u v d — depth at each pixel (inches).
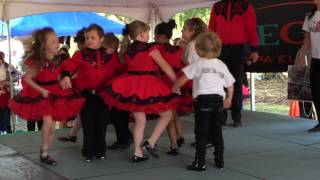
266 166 171.2
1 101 338.3
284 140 214.1
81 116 182.5
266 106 472.7
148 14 381.1
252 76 340.5
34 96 171.0
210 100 162.2
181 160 180.9
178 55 194.5
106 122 184.7
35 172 166.4
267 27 325.1
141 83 170.6
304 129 239.3
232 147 201.3
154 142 179.8
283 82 524.7
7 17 323.0
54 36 172.7
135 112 173.2
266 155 187.3
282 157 183.9
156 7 379.6
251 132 232.5
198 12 613.0
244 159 181.5
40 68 170.1
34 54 169.6
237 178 156.6
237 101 242.5
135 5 374.0
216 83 163.6
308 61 272.1
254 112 295.3
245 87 344.8
